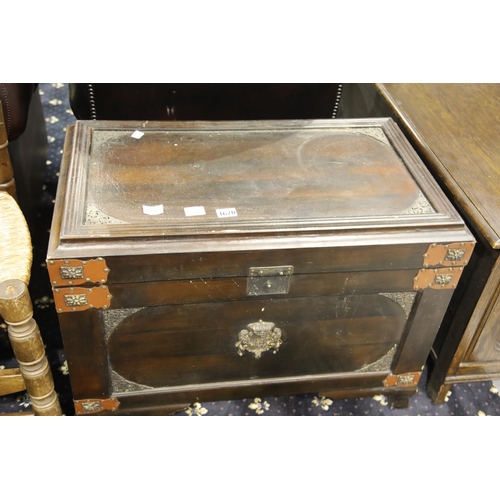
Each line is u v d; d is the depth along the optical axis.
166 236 1.25
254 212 1.33
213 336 1.43
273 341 1.46
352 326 1.48
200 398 1.56
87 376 1.42
